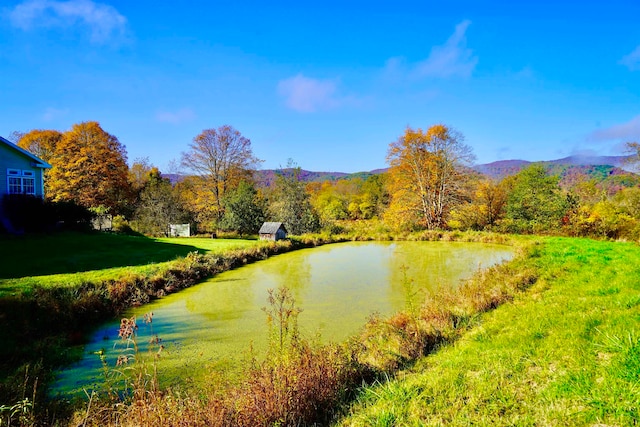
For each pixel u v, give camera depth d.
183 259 14.70
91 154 31.16
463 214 34.38
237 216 29.50
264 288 12.72
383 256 21.02
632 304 5.71
